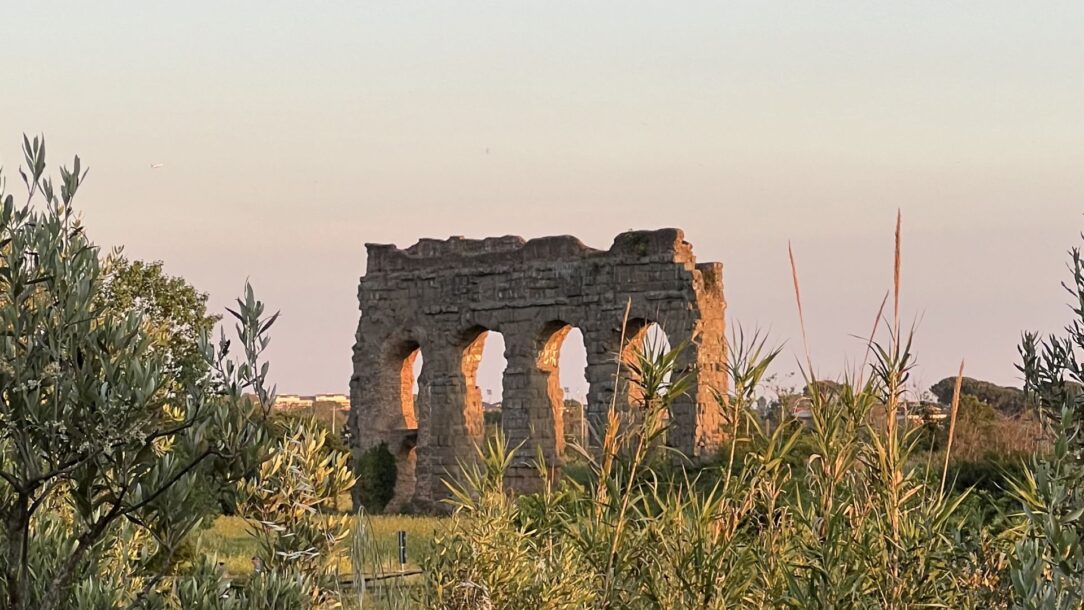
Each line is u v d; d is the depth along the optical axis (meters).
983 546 11.81
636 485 13.78
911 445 12.35
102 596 10.48
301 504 11.45
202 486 10.83
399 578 16.81
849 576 11.62
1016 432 27.52
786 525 12.69
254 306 10.57
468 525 14.78
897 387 12.27
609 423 12.95
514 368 66.44
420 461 68.44
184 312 61.59
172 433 10.19
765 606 12.18
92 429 9.80
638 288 62.56
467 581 13.97
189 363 10.67
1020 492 10.57
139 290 58.00
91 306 10.94
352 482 11.96
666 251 61.88
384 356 71.12
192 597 10.70
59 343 9.91
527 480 64.38
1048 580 10.52
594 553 12.77
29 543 10.91
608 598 12.55
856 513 12.16
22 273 9.94
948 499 12.45
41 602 10.20
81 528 11.44
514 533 14.41
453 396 68.69
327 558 11.69
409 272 70.69
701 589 12.12
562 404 66.31
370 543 17.34
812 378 12.59
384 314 71.31
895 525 11.83
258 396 10.56
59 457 9.98
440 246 70.44
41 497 10.15
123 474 10.08
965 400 34.38
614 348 63.31
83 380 9.84
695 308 60.69
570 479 14.11
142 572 11.82
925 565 11.66
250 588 11.02
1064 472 10.15
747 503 12.66
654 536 12.73
